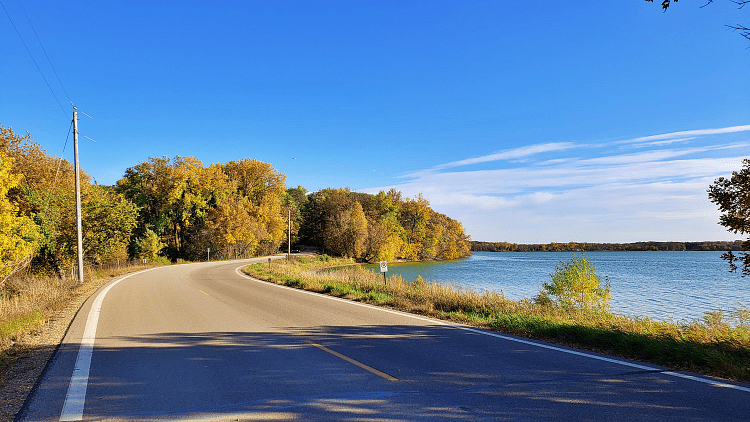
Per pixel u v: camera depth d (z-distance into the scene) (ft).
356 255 279.28
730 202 27.58
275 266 127.13
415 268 236.84
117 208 115.65
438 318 37.04
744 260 27.27
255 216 279.90
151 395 16.93
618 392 16.96
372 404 15.74
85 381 18.85
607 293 59.98
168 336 28.71
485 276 169.07
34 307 39.65
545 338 28.45
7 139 111.65
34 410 15.42
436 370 20.36
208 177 256.32
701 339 25.72
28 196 105.50
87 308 42.27
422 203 347.97
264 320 35.37
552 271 202.08
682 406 15.30
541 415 14.52
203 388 17.78
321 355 23.44
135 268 120.88
